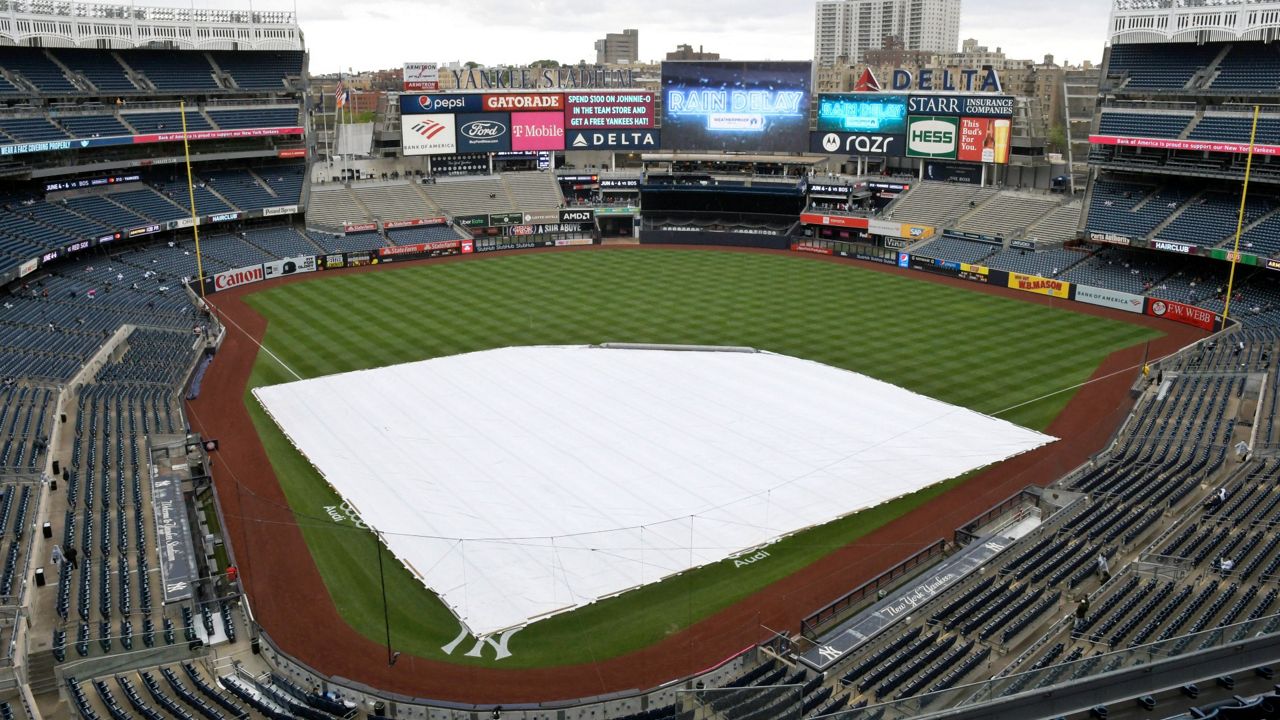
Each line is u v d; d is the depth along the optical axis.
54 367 57.66
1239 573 32.78
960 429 53.38
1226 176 78.50
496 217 107.00
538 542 41.09
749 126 109.19
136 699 28.45
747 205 112.19
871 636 31.59
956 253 92.69
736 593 37.47
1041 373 62.69
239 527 42.53
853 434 52.59
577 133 112.50
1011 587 34.66
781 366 63.75
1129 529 38.38
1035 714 16.61
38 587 34.59
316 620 35.72
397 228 102.81
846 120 105.69
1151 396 56.91
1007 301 81.38
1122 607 31.12
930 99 101.00
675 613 36.16
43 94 85.69
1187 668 16.02
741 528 42.47
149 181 94.62
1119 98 88.38
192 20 95.12
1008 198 98.12
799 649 33.19
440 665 33.09
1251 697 13.81
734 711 26.08
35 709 26.52
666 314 76.81
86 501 41.56
